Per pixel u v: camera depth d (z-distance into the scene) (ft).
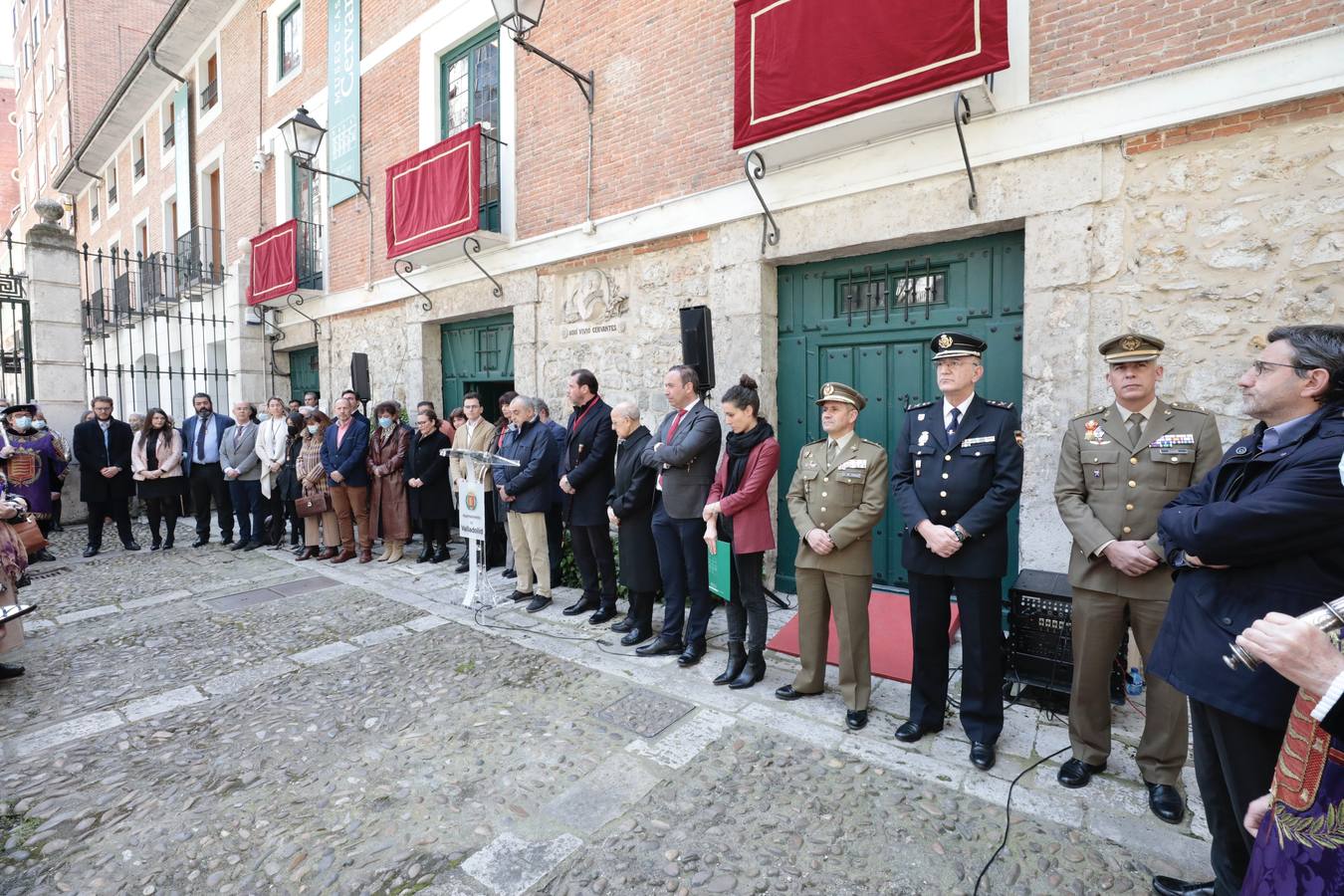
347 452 21.03
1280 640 4.11
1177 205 11.39
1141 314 11.75
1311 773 4.18
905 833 7.65
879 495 10.03
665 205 18.19
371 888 6.93
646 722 10.34
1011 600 10.89
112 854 7.54
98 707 11.25
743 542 11.38
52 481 23.53
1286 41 10.28
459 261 24.59
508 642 13.94
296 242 30.66
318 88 31.32
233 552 23.73
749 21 14.87
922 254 14.83
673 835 7.67
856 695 10.18
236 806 8.39
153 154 50.93
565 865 7.21
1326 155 10.22
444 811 8.21
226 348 37.32
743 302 16.75
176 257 37.04
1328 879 4.01
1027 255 12.77
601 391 20.65
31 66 84.84
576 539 15.90
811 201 15.42
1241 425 10.94
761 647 11.71
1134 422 8.36
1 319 30.14
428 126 25.62
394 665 12.78
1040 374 12.66
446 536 21.62
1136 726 10.00
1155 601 7.93
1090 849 7.34
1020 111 12.67
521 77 22.08
